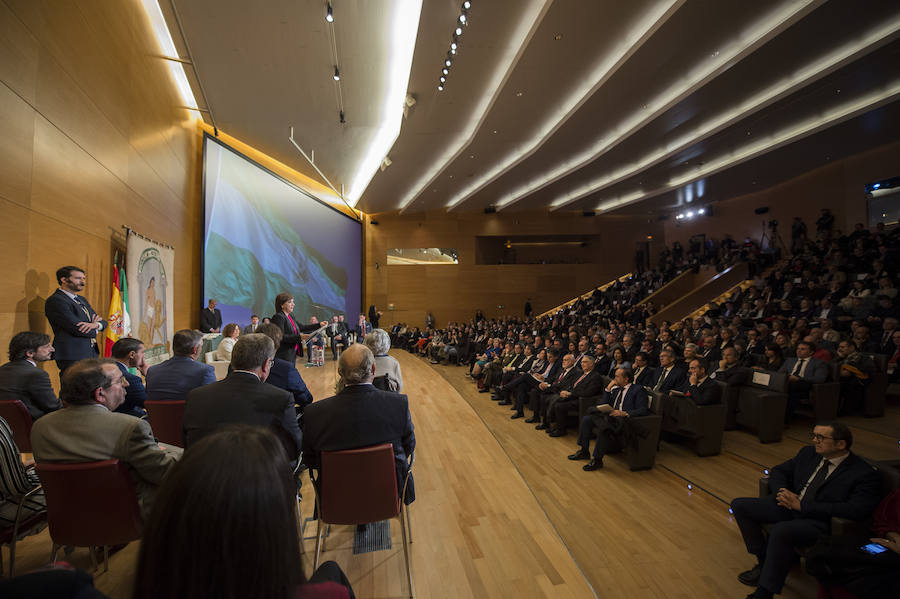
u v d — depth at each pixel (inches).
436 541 119.5
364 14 265.4
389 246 853.8
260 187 482.9
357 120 416.5
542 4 272.8
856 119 374.9
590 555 117.6
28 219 146.8
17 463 89.1
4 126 135.6
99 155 201.2
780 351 255.3
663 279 700.7
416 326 848.3
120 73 226.8
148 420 113.3
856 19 266.5
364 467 89.8
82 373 82.0
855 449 177.6
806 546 98.0
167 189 307.1
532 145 501.4
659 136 429.1
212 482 22.8
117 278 207.2
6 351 134.5
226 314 410.9
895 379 237.1
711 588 104.2
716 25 281.6
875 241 420.8
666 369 237.9
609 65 335.3
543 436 234.5
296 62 306.8
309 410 92.7
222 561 21.7
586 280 863.1
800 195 589.0
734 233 699.4
